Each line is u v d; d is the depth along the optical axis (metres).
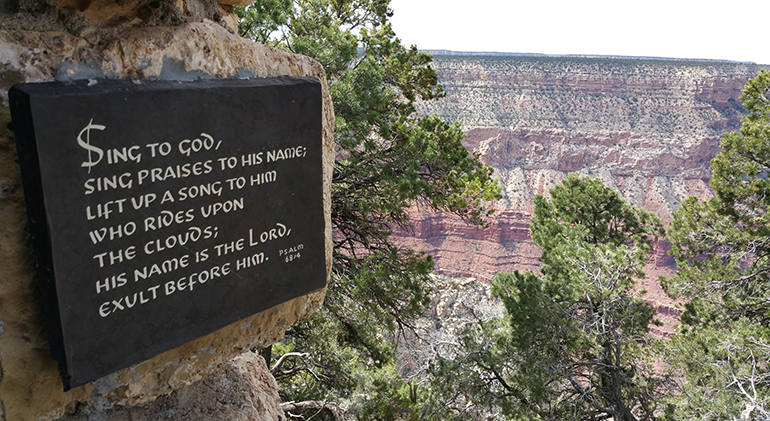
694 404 10.37
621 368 11.90
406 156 8.73
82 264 1.77
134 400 2.26
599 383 12.34
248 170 2.24
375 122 8.96
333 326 10.62
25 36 1.76
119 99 1.78
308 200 2.54
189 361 2.38
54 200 1.67
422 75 10.98
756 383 10.49
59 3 1.86
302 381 10.91
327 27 8.98
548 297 11.20
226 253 2.21
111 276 1.85
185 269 2.07
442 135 9.79
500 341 12.09
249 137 2.22
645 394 11.71
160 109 1.90
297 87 2.39
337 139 7.83
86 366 1.83
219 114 2.09
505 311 13.06
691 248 16.19
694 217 16.36
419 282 9.16
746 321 12.69
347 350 10.82
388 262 9.21
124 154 1.82
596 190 16.27
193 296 2.12
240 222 2.25
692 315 14.85
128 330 1.93
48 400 1.96
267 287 2.42
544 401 10.55
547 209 16.89
